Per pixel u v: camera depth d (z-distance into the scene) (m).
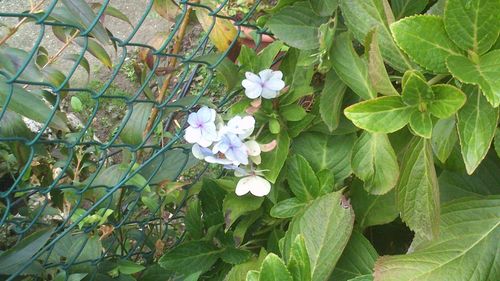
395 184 0.37
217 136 0.41
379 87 0.32
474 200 0.35
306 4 0.43
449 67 0.28
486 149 0.28
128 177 0.43
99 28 0.38
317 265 0.38
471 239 0.34
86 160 0.54
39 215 0.43
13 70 0.36
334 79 0.41
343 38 0.40
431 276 0.33
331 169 0.44
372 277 0.34
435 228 0.33
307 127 0.44
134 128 0.43
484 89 0.27
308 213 0.39
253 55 0.45
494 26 0.28
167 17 0.46
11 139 0.36
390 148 0.36
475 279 0.33
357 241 0.41
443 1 0.35
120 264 0.46
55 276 0.44
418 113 0.31
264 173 0.43
